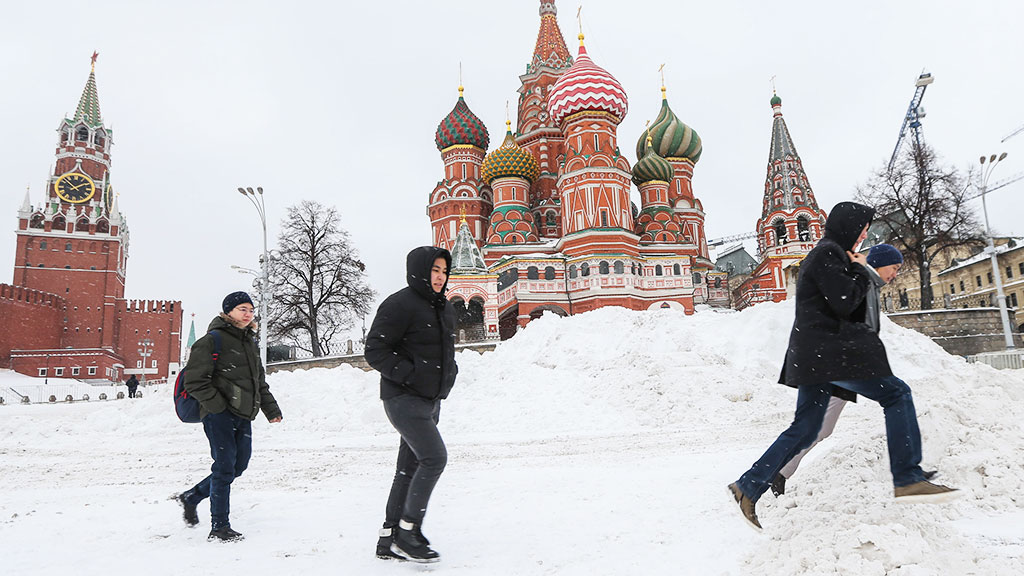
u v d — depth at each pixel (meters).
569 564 4.09
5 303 71.62
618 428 13.48
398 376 4.29
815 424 4.35
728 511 5.11
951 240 43.44
